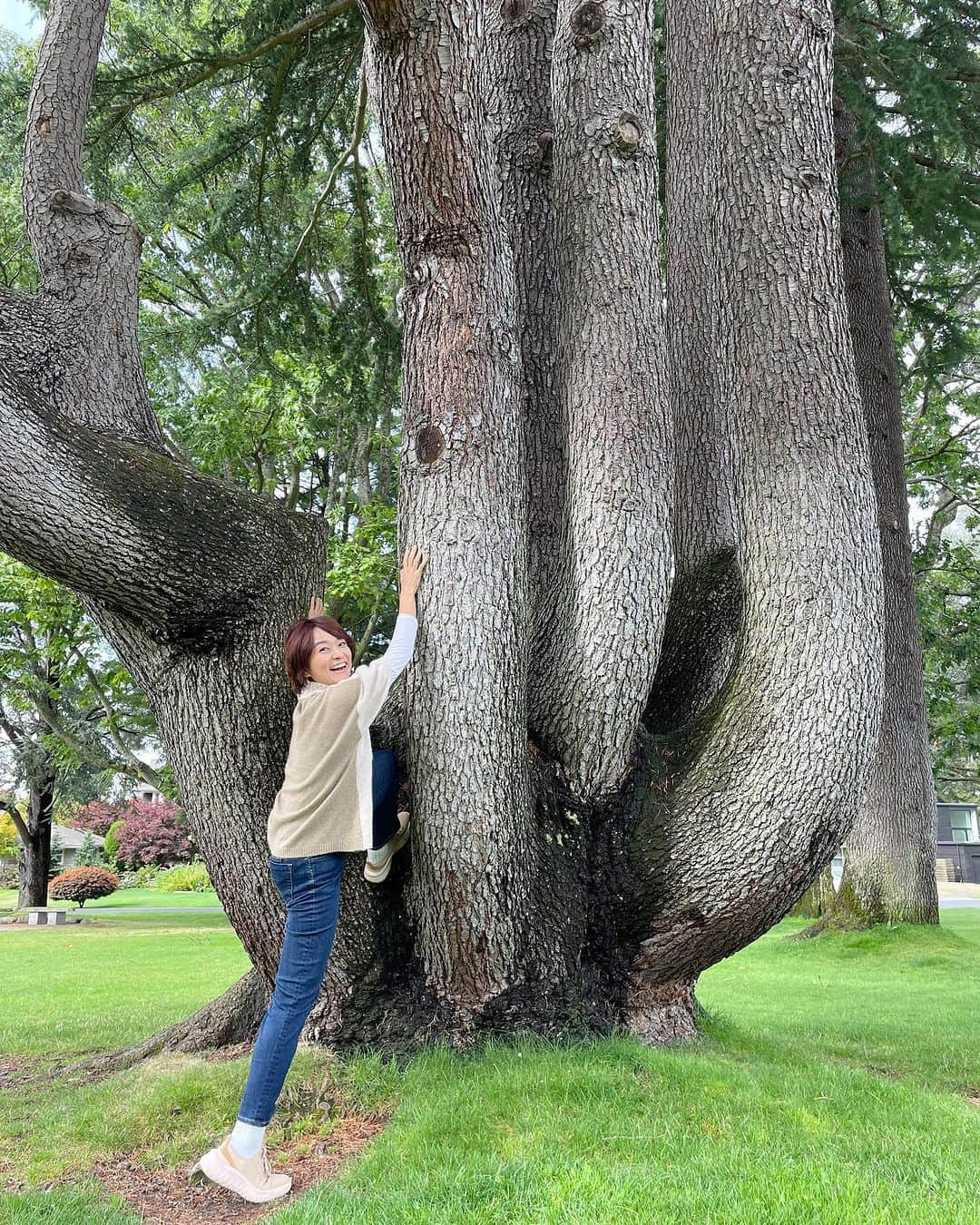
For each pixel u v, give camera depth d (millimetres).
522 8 6051
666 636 5500
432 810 3967
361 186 9445
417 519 4176
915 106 7938
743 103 4930
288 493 19781
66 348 4574
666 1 6539
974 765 27938
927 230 9219
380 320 9867
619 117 4789
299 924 3029
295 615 4449
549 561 5203
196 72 7793
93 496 3854
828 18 5059
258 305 9594
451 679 3980
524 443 5383
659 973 4496
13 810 26375
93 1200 2871
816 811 4227
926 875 12156
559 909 4250
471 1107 3279
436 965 4105
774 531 4508
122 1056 5457
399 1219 2467
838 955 11391
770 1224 2432
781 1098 3613
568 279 4836
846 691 4266
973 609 18000
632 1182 2652
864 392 12117
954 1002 7926
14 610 18781
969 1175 2857
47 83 4949
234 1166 2781
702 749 4512
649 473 4547
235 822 4297
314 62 8344
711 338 5980
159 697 4520
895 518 12180
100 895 28062
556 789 4500
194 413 14812
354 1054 4004
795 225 4746
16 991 9734
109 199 8766
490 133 4262
